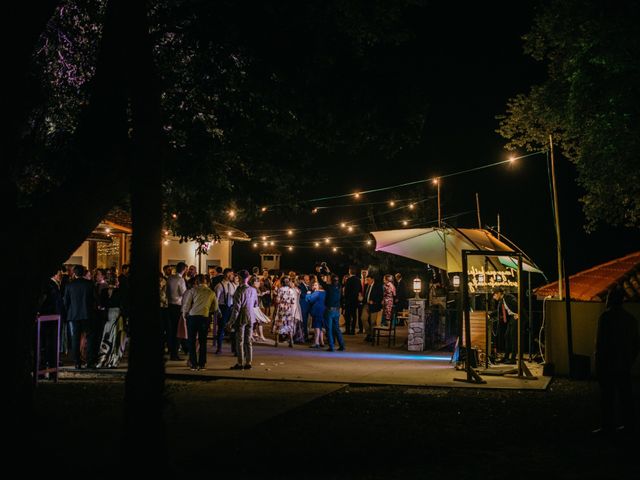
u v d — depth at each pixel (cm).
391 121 1132
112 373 1369
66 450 754
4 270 762
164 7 1104
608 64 1500
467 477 678
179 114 1162
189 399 1082
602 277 1664
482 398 1135
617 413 1035
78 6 1177
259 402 1056
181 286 1594
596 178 1803
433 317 1933
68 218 806
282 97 1142
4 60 769
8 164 779
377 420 950
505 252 1349
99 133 847
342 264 4012
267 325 2809
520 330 1377
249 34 1066
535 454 775
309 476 675
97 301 1459
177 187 1188
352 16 1100
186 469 693
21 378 779
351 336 2339
